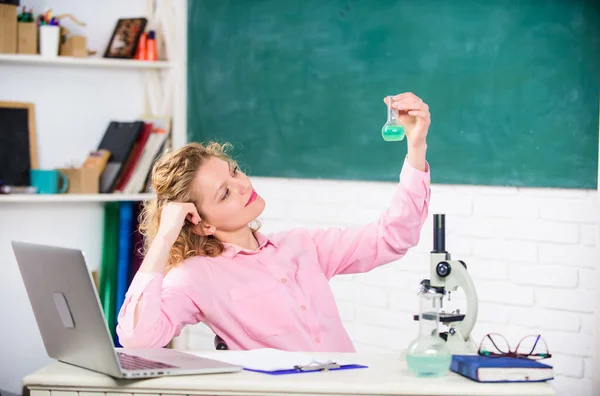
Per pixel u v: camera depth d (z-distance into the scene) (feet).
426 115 8.76
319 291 9.30
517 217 11.92
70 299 6.77
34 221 15.81
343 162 13.85
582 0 11.11
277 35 14.74
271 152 14.93
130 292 8.03
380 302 13.57
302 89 14.39
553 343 11.59
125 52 15.76
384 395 6.56
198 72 16.08
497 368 6.64
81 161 16.02
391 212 9.34
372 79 13.41
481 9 12.10
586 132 11.14
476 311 7.70
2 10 14.64
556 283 11.53
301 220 14.58
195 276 8.80
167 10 16.31
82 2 15.99
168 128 15.85
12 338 15.76
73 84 15.96
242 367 7.09
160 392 6.71
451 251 12.69
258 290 8.95
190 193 8.92
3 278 15.65
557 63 11.37
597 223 10.86
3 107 15.20
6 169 15.01
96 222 16.25
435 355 6.78
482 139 12.20
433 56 12.66
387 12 13.19
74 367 7.23
